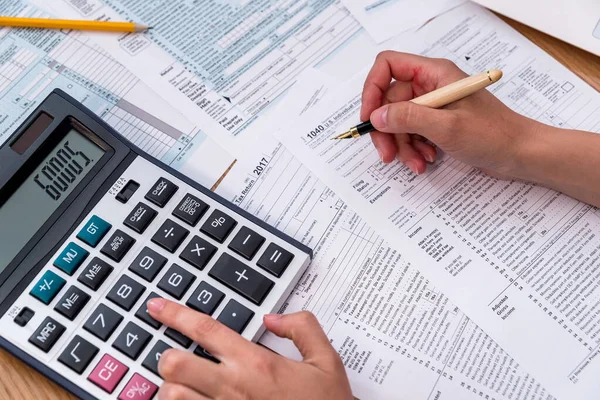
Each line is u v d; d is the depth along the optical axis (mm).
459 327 455
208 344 401
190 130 536
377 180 511
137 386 413
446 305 462
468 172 513
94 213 463
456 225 490
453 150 482
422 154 514
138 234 460
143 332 427
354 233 491
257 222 468
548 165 476
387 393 435
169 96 549
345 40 575
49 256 449
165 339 426
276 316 422
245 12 589
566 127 525
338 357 411
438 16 582
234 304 441
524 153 473
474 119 464
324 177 513
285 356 441
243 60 567
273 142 529
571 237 483
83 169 476
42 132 477
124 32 578
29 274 443
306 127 534
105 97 548
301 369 394
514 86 544
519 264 474
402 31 576
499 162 481
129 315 435
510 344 448
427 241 484
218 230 459
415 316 459
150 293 443
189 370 390
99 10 585
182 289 441
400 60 513
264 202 505
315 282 473
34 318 431
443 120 455
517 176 496
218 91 553
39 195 465
